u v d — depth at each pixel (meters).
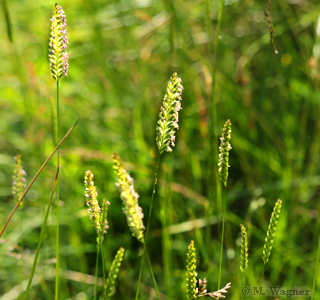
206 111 1.22
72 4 1.73
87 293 1.06
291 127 1.40
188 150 1.29
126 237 1.11
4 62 1.68
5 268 1.13
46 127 1.32
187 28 1.47
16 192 0.78
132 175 1.26
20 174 0.78
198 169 1.28
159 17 1.57
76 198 1.25
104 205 0.69
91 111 1.51
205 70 1.11
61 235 1.22
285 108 1.47
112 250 1.09
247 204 1.28
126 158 1.30
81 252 1.12
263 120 1.38
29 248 1.21
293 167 1.30
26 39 1.63
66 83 1.56
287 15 1.53
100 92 1.59
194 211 1.21
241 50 1.62
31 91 1.34
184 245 1.09
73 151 1.25
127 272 1.01
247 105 1.38
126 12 1.70
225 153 0.69
